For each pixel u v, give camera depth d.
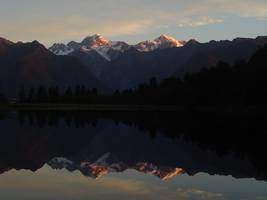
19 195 30.58
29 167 43.97
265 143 66.75
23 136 80.56
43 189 32.59
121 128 101.88
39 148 63.19
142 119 139.12
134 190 32.41
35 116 159.88
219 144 66.25
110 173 40.34
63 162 48.47
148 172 41.09
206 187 33.78
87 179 36.94
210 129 93.69
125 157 53.50
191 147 63.00
